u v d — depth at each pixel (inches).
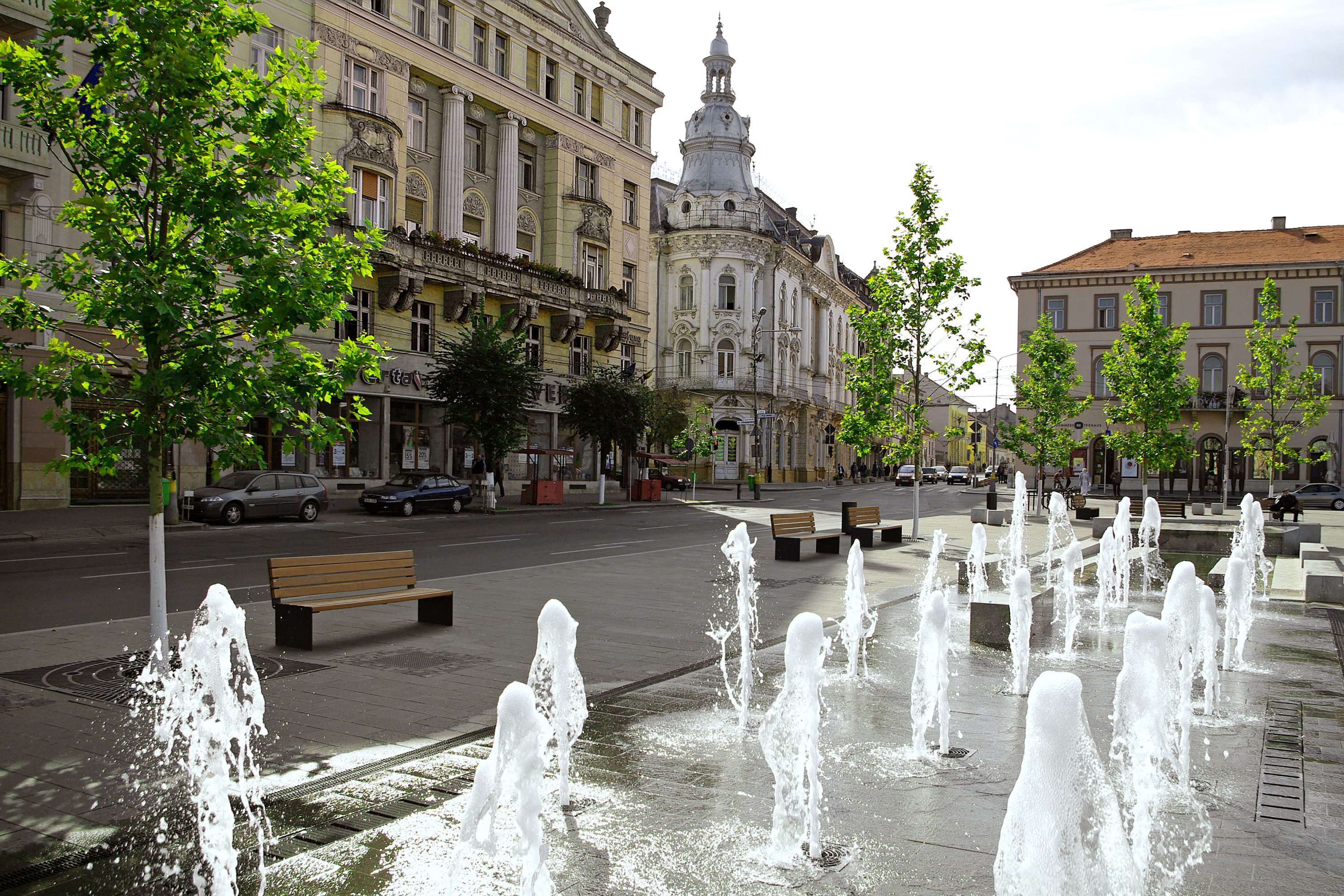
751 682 302.0
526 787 143.6
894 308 960.3
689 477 2332.7
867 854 167.6
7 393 930.1
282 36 1160.2
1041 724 119.9
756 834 176.6
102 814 184.1
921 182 938.7
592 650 351.3
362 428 1294.3
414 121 1382.9
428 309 1384.1
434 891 151.0
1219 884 157.5
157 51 303.1
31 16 863.7
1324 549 687.7
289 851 166.7
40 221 900.6
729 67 2610.7
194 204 306.3
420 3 1379.2
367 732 239.9
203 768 204.7
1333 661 349.4
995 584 586.2
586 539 870.4
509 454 1540.4
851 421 975.6
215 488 951.6
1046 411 1631.4
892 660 337.7
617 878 157.0
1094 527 991.0
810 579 581.0
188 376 299.4
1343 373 2164.1
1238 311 2223.2
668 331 2573.8
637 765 217.9
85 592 484.4
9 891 151.6
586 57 1695.4
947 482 3560.5
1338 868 164.9
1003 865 122.0
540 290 1536.7
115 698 268.1
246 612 419.8
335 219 347.9
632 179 1845.5
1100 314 2333.9
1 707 257.1
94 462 310.8
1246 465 2209.6
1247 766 223.0
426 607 399.9
